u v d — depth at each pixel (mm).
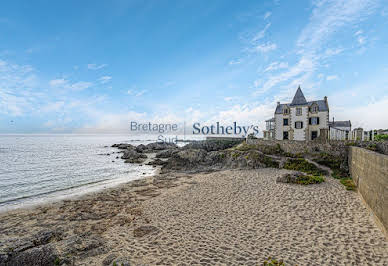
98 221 10898
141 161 38406
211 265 6469
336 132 25297
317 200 12125
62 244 7750
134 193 16453
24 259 6625
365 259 6527
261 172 21188
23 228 10328
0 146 75375
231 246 7555
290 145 26562
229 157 27422
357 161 14211
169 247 7664
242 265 6398
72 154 51656
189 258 6887
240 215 10492
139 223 10125
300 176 16719
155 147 66375
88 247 7688
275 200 12453
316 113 34625
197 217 10477
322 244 7469
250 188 15406
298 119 36031
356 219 9422
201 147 53156
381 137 22234
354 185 14844
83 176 25625
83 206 13688
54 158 43375
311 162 21891
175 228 9289
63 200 15453
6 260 6613
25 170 29266
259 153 25766
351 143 21281
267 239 7973
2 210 13430
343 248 7164
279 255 6855
